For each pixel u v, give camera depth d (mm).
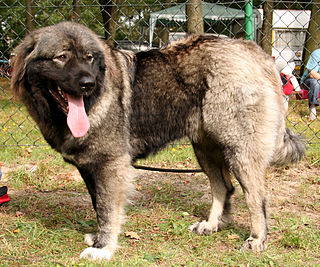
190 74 3371
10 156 5812
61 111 3156
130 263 2951
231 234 3604
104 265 2883
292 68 9391
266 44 10156
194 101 3414
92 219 3951
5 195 4168
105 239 3184
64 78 2941
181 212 4141
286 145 3529
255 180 3270
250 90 3223
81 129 2949
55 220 3861
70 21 3238
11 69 3287
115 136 3182
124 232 3590
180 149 6367
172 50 3502
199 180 5273
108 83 3193
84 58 3004
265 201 3318
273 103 3291
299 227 3695
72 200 4480
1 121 8547
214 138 3383
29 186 4898
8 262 2883
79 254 3162
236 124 3248
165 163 5875
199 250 3217
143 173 5535
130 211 4141
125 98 3338
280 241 3424
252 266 2969
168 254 3129
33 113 3248
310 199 4508
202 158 3797
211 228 3695
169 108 3461
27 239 3314
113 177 3180
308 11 15828
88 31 3172
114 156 3174
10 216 3900
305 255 3162
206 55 3346
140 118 3439
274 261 3020
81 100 3006
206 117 3336
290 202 4406
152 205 4363
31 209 4164
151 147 3605
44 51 2969
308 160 5805
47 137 3322
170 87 3422
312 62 8648
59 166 5598
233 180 5117
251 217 3305
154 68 3441
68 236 3475
